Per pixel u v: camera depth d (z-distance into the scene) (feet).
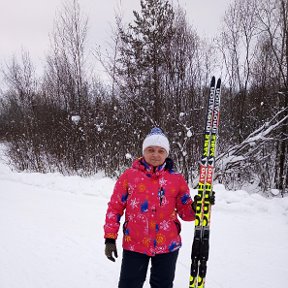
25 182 28.73
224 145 39.52
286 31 34.37
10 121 55.31
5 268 12.64
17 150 44.75
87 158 39.52
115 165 37.68
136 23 39.58
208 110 9.06
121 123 39.81
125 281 8.20
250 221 17.25
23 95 46.65
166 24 38.40
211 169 8.61
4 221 18.04
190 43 37.37
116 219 8.22
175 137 34.53
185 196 8.48
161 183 8.11
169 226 8.14
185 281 11.71
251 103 41.60
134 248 8.04
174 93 36.52
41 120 46.06
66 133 43.62
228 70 41.63
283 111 33.32
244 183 37.01
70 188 25.43
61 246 14.71
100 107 43.39
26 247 14.56
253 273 12.16
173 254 8.21
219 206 19.30
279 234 15.57
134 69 38.99
